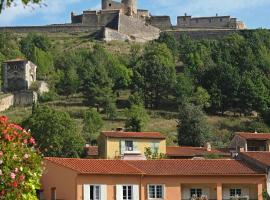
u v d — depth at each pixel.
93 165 108.19
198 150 167.62
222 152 168.38
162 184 108.94
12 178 42.78
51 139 164.88
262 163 114.94
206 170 112.75
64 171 105.56
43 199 106.62
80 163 108.50
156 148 160.12
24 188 43.50
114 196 105.88
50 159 108.38
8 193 42.69
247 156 121.44
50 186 106.94
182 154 162.50
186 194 111.00
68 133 167.25
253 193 113.69
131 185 107.25
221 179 111.75
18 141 44.53
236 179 112.44
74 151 165.25
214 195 111.50
